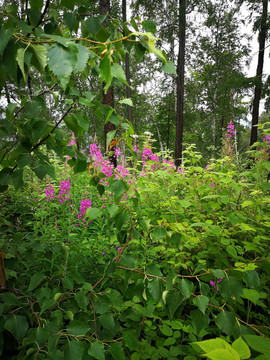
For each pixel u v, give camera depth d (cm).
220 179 188
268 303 199
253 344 41
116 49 83
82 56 60
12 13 73
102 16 73
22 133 95
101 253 211
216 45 1842
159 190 205
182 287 90
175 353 142
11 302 98
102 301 108
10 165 98
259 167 194
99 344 84
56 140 100
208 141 2164
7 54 63
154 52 74
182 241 182
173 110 2105
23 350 91
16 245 129
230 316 87
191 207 239
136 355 138
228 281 85
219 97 1875
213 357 33
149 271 106
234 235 218
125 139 103
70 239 230
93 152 372
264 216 200
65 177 337
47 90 88
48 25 74
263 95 1152
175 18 1495
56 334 85
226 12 1659
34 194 333
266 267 85
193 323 88
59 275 114
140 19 82
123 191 105
